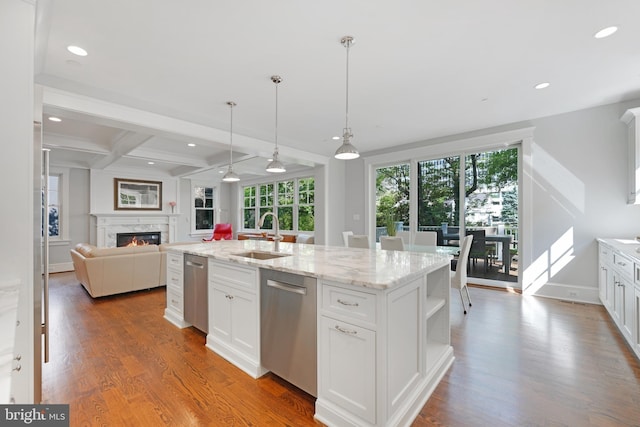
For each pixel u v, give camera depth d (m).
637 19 1.92
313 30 2.05
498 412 1.67
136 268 4.28
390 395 1.48
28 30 1.45
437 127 4.34
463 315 3.27
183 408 1.72
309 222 7.68
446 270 2.29
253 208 9.48
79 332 2.87
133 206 7.60
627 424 1.55
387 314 1.45
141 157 5.63
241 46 2.25
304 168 7.61
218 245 3.32
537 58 2.43
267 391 1.90
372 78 2.78
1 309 1.16
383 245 3.58
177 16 1.89
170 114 3.63
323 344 1.65
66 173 6.56
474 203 4.70
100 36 2.10
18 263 1.43
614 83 2.92
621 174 3.47
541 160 3.96
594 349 2.42
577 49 2.29
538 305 3.61
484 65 2.54
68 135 4.77
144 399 1.80
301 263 1.98
